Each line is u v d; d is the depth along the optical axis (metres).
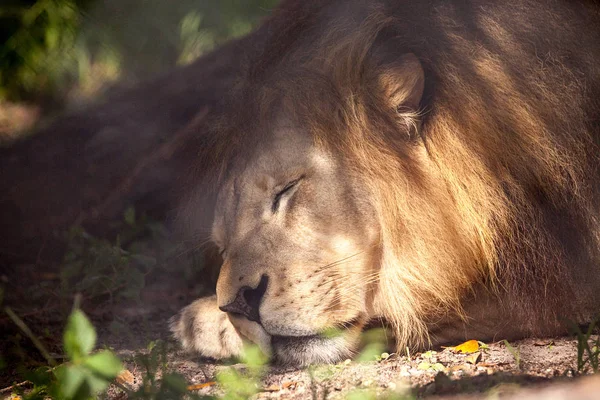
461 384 6.50
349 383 7.14
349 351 7.93
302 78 8.05
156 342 8.57
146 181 11.71
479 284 8.16
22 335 9.41
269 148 7.95
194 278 10.48
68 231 11.45
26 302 10.47
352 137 7.91
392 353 8.10
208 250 9.44
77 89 17.56
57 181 11.98
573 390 5.18
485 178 7.98
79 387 6.34
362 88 7.99
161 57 18.61
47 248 11.62
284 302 7.69
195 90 11.86
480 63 8.06
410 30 8.16
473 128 7.96
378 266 8.05
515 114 8.05
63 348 9.02
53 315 10.09
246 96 8.33
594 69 8.51
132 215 10.95
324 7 8.56
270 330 7.71
